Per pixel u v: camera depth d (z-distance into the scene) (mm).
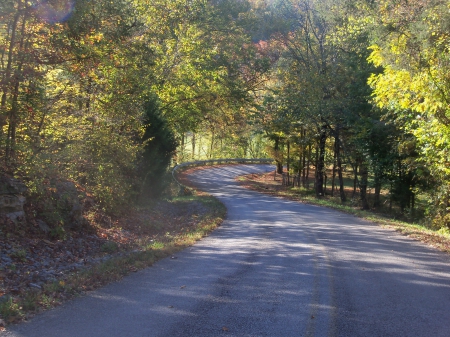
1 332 5062
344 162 34438
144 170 20438
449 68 12203
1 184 9992
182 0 25891
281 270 8867
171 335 5164
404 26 12422
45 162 11820
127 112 17141
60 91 14125
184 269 8930
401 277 8414
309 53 33031
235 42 33594
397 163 25391
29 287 6922
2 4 10617
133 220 16531
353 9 23766
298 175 44781
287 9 34375
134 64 17547
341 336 5273
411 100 14266
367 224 17594
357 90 27125
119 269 8461
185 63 27109
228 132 51750
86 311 5961
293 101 30922
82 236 11828
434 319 5973
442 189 19422
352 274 8594
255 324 5621
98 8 13320
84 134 14742
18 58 11164
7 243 9125
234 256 10430
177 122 30938
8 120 11312
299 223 17469
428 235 14195
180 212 22250
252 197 32562
